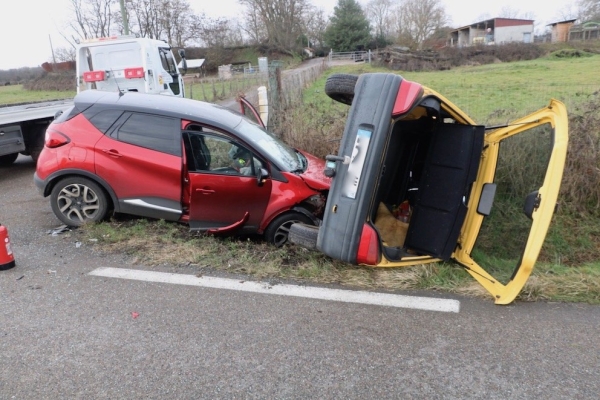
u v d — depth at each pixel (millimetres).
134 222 5324
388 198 4996
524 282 3520
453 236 4277
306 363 2945
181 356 3006
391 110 3520
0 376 2797
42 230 5227
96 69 11758
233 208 4910
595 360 2971
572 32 49031
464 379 2799
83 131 5137
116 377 2801
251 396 2656
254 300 3719
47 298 3711
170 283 3982
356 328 3326
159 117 5062
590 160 5625
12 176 8367
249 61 56938
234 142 4945
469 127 4270
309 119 7270
